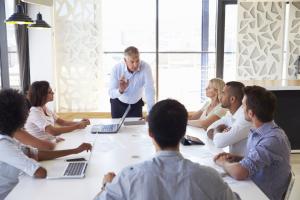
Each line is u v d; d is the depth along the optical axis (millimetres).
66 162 2375
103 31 7633
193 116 3924
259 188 1970
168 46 7910
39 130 3041
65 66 7406
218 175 1327
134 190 1265
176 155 1320
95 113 7414
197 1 7789
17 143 2182
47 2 3537
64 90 7484
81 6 7250
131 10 7695
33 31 6980
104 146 2781
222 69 7859
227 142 2576
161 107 1335
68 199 1775
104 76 7773
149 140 2955
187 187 1257
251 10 7484
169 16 7793
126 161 2400
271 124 2158
